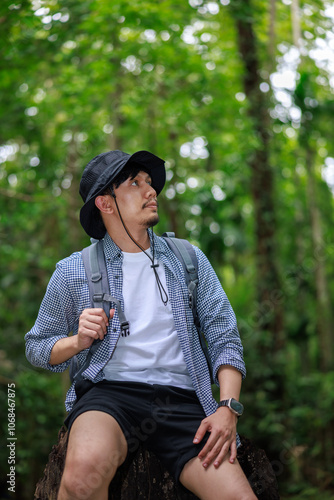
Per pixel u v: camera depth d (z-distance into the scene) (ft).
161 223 34.14
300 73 23.95
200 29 26.35
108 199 7.10
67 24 21.67
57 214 30.09
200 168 33.04
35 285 30.55
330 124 28.25
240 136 25.72
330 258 33.01
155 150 31.40
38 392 26.66
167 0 21.66
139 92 27.71
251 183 27.12
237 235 34.76
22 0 19.08
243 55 25.89
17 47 22.02
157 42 25.31
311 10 21.45
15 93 27.45
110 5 21.12
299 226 36.42
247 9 23.32
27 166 29.89
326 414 29.40
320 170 34.37
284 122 26.68
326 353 33.27
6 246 28.53
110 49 24.82
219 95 29.17
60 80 26.08
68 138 31.09
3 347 28.12
